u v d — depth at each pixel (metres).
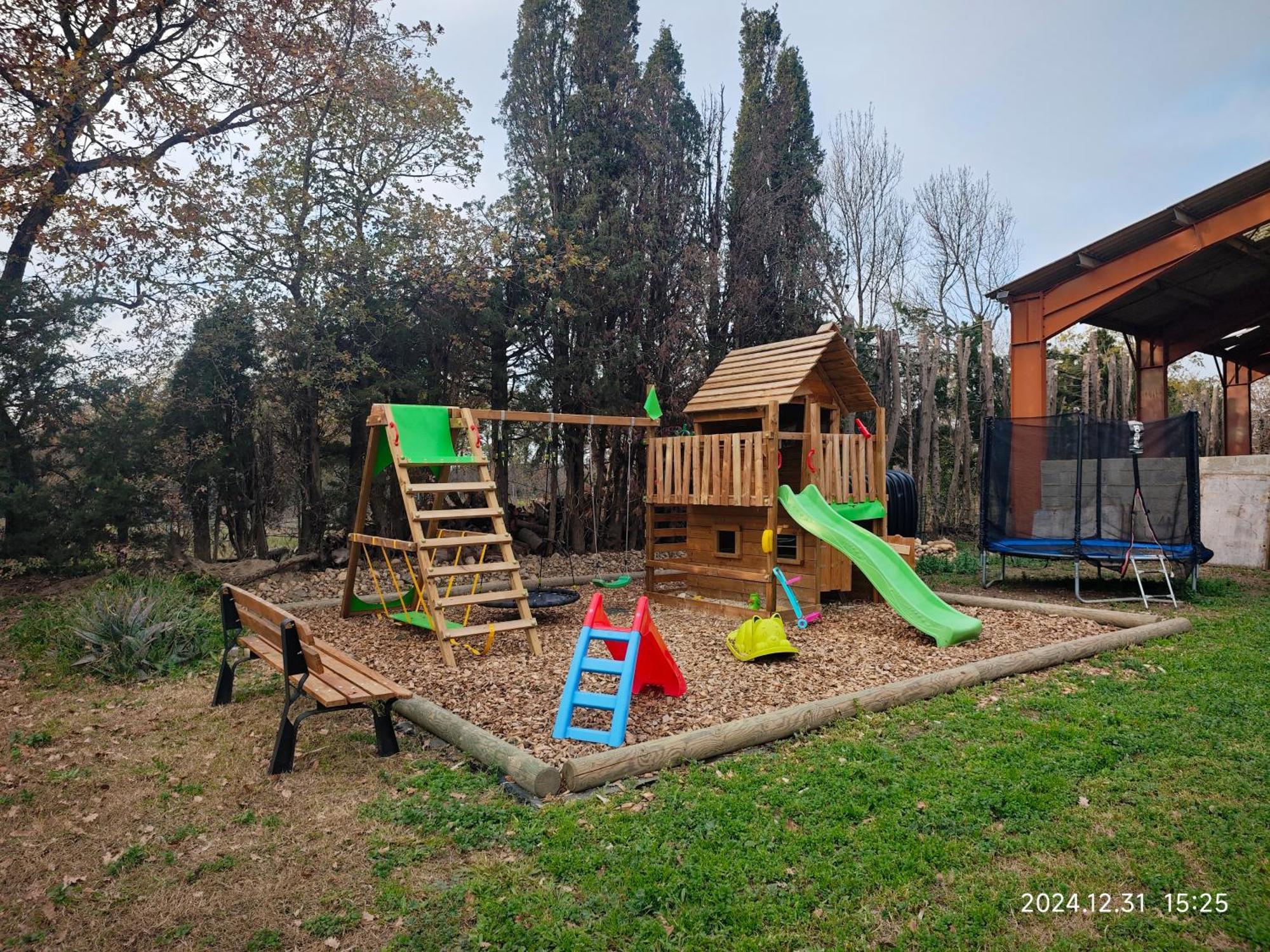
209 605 8.72
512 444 14.05
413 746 4.58
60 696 5.73
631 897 2.80
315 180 12.45
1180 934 2.62
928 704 5.11
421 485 7.23
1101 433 10.05
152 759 4.41
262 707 5.39
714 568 8.74
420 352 12.77
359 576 11.23
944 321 25.62
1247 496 12.36
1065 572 11.91
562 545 12.88
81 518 9.66
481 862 3.11
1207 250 12.21
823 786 3.72
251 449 12.01
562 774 3.79
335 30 12.49
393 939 2.63
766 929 2.62
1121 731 4.49
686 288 13.99
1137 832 3.28
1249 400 20.55
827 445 8.69
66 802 3.83
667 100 14.87
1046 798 3.55
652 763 3.96
